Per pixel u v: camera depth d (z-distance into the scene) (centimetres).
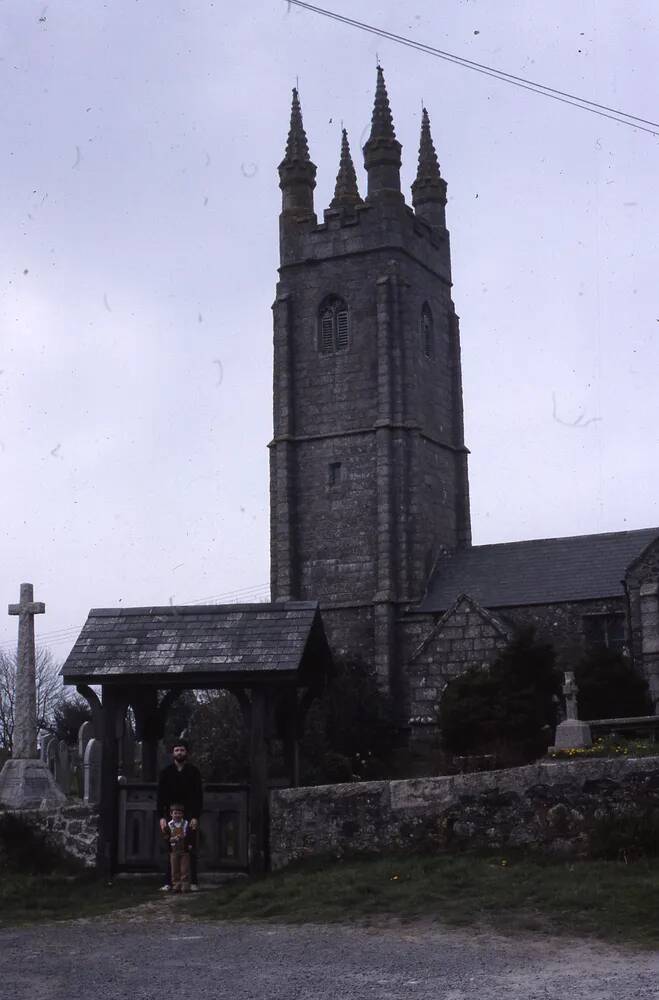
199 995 1093
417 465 5459
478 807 1733
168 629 1967
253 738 1869
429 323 5884
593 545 5116
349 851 1786
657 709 4166
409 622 5225
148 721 2083
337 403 5603
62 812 1938
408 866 1662
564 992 1045
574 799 1683
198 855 1867
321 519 5541
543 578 5022
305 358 5706
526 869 1584
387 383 5478
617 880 1476
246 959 1245
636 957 1173
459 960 1192
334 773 3959
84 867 1916
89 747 2877
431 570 5450
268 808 1848
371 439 5509
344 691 4694
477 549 5450
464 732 3781
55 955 1313
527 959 1186
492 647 4650
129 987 1137
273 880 1708
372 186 5706
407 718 5131
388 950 1255
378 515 5391
